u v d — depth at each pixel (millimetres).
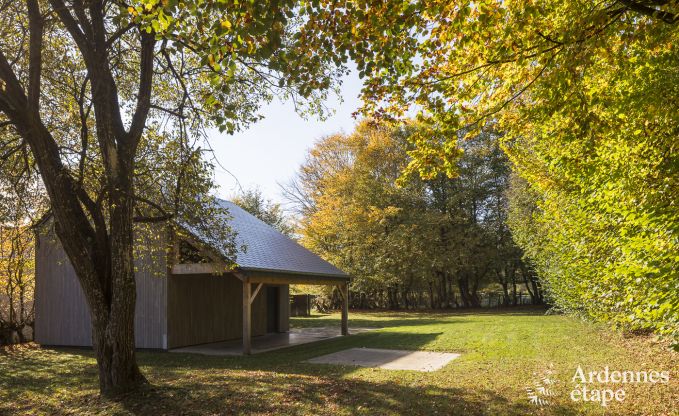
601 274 8172
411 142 7590
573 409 6566
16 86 7988
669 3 4949
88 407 7785
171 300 15961
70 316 17344
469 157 34000
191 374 10453
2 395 9273
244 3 5168
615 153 6559
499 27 6453
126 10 6312
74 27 8344
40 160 8047
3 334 17375
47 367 12516
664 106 6055
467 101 7449
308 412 7105
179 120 10086
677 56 5777
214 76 6070
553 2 5910
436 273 35219
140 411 7414
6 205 10680
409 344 14773
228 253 11477
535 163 11461
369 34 6125
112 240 8297
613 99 6418
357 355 13195
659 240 4934
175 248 14820
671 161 5910
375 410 7062
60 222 8133
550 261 14438
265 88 10781
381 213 31719
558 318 21047
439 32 6523
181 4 5570
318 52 6242
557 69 5906
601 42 5680
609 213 7066
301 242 35031
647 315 5371
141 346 16000
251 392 8297
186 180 10086
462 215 34406
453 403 7227
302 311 31438
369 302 37812
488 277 38969
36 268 17953
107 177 8367
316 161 35906
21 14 9523
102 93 8336
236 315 19172
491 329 17219
